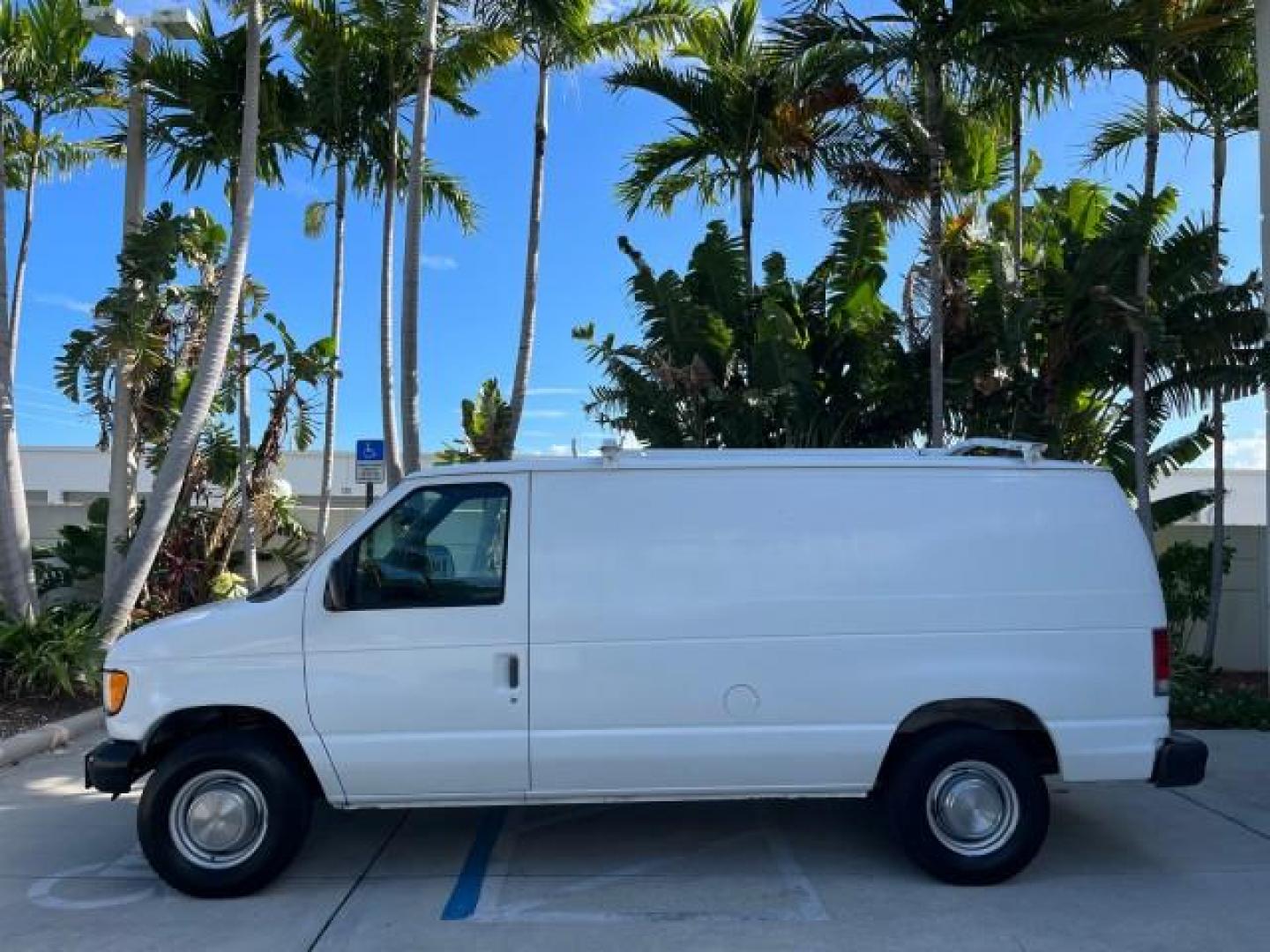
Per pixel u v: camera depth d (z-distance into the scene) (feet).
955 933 15.97
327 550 17.98
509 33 44.62
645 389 41.93
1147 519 37.06
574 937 15.90
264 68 45.11
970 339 40.75
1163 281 37.55
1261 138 34.42
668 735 17.56
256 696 17.33
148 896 17.65
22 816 22.20
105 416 41.73
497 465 18.29
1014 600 18.04
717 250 44.57
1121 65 37.96
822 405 41.55
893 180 38.93
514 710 17.48
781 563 17.95
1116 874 18.51
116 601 35.70
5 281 36.86
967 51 35.06
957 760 17.80
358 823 21.53
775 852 19.72
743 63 45.27
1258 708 31.42
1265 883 18.07
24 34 42.45
